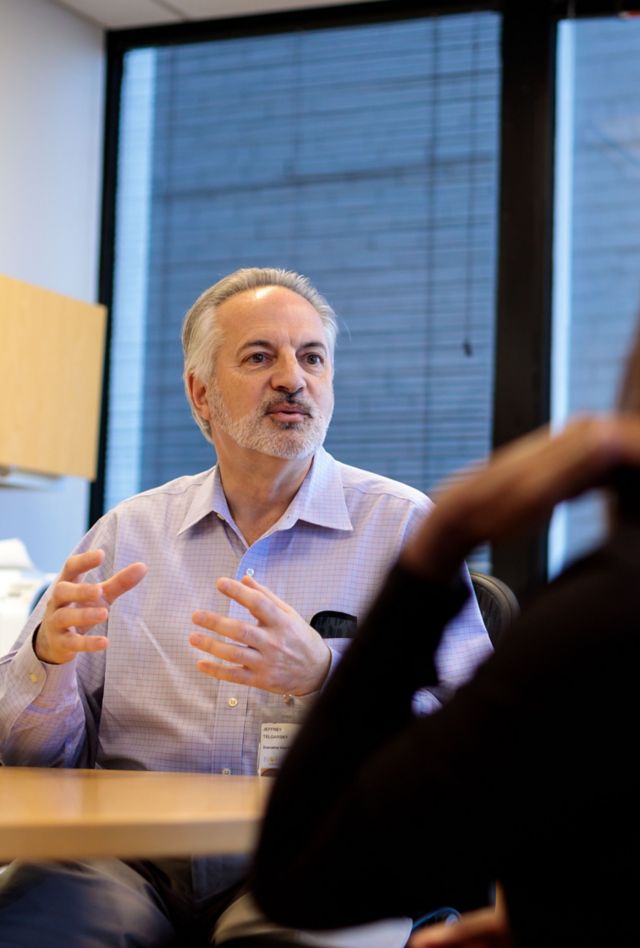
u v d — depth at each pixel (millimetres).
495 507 702
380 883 729
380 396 4234
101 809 1110
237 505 2055
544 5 4090
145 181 4609
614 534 713
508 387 4051
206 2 4340
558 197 4074
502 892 761
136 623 1979
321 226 4371
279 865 774
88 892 1570
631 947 684
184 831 1027
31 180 4301
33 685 1734
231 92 4527
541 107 4078
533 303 4043
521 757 685
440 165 4238
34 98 4305
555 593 713
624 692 665
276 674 1509
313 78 4426
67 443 3998
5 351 3744
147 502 2121
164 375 4520
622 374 755
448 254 4203
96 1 4387
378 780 730
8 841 984
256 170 4473
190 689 1911
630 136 4008
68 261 4473
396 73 4324
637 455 677
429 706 1819
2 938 1466
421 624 764
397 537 1993
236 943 1484
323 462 2080
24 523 4203
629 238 3988
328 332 2172
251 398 2020
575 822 688
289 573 1983
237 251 4473
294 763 783
